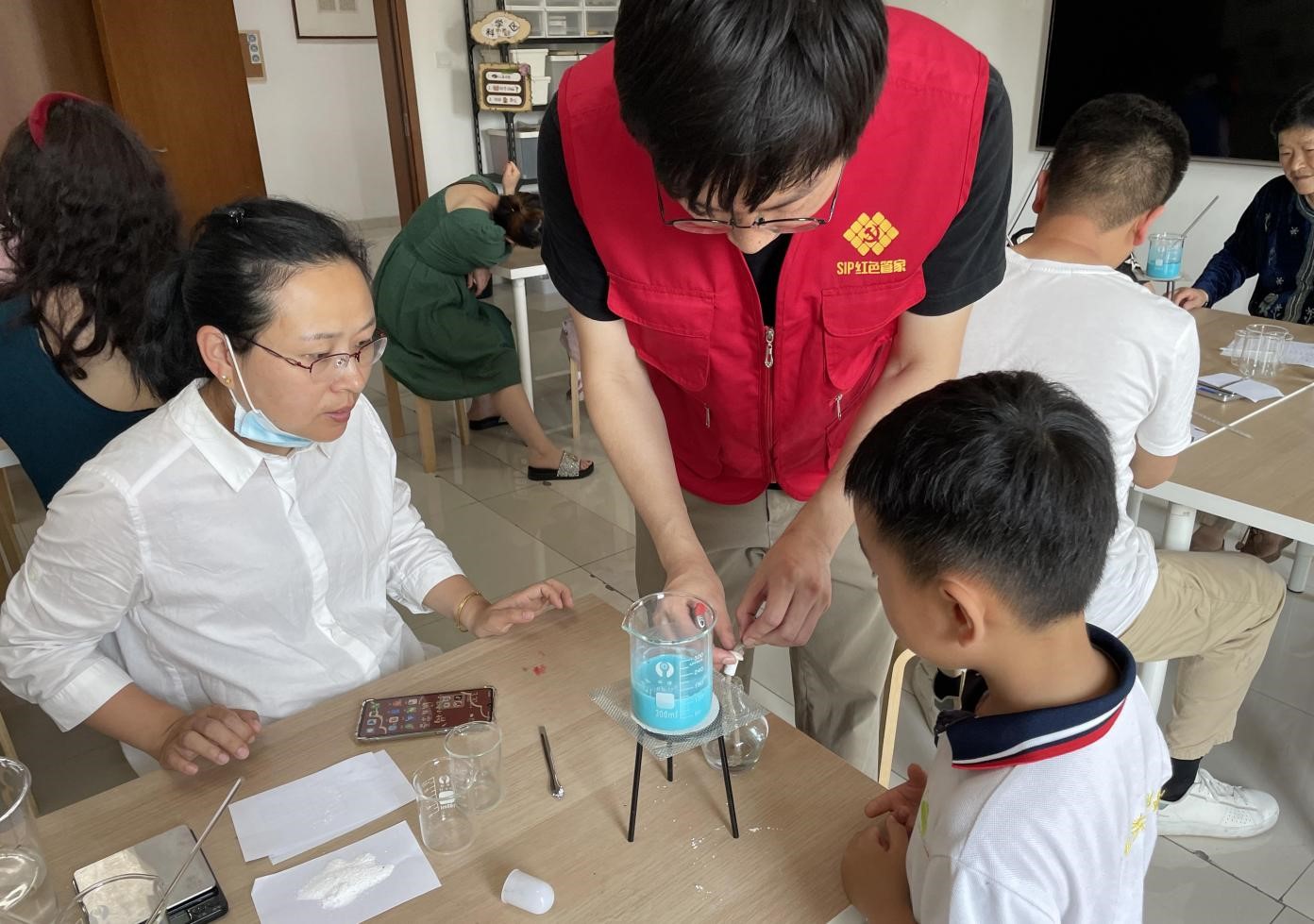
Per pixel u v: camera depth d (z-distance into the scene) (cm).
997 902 70
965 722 76
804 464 138
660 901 84
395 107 550
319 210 106
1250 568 164
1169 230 406
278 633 123
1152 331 141
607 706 92
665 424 134
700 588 108
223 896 85
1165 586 156
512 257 360
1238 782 196
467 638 252
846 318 116
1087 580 72
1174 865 176
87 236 142
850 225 108
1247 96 367
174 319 107
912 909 79
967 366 155
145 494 108
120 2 446
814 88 69
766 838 91
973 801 73
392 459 136
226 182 499
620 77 74
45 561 109
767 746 104
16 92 446
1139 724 81
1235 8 361
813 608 110
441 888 86
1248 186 379
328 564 124
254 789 99
